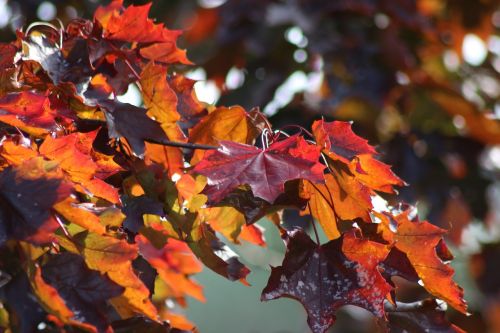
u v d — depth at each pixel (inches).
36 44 81.9
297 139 80.7
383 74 159.6
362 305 79.1
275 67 163.3
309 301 79.3
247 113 84.7
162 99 83.4
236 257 82.7
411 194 154.9
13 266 75.0
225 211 84.7
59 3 163.8
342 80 159.2
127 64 84.4
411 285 163.6
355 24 165.9
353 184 80.7
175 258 92.2
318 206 82.3
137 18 84.5
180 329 81.5
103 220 77.6
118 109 81.9
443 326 81.7
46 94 80.3
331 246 80.1
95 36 84.3
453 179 161.0
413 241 81.4
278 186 79.0
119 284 76.8
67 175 78.7
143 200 81.6
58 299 74.2
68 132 81.6
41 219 74.9
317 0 165.5
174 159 83.4
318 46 159.8
